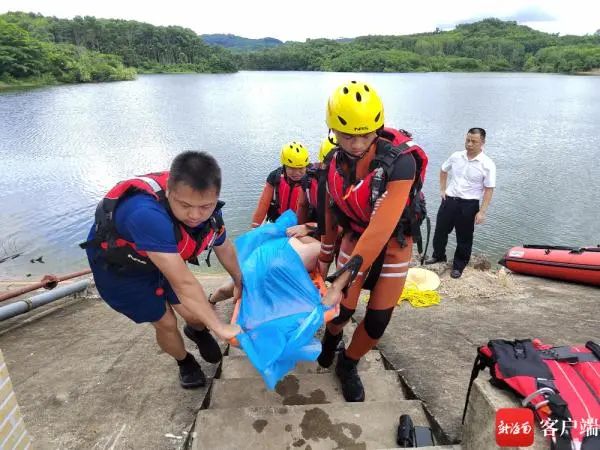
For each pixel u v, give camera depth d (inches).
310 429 99.2
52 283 196.5
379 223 92.2
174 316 110.0
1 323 183.3
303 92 2142.0
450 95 1828.2
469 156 225.3
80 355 144.3
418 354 141.4
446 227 242.5
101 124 1094.4
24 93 1891.0
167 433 102.1
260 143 859.4
